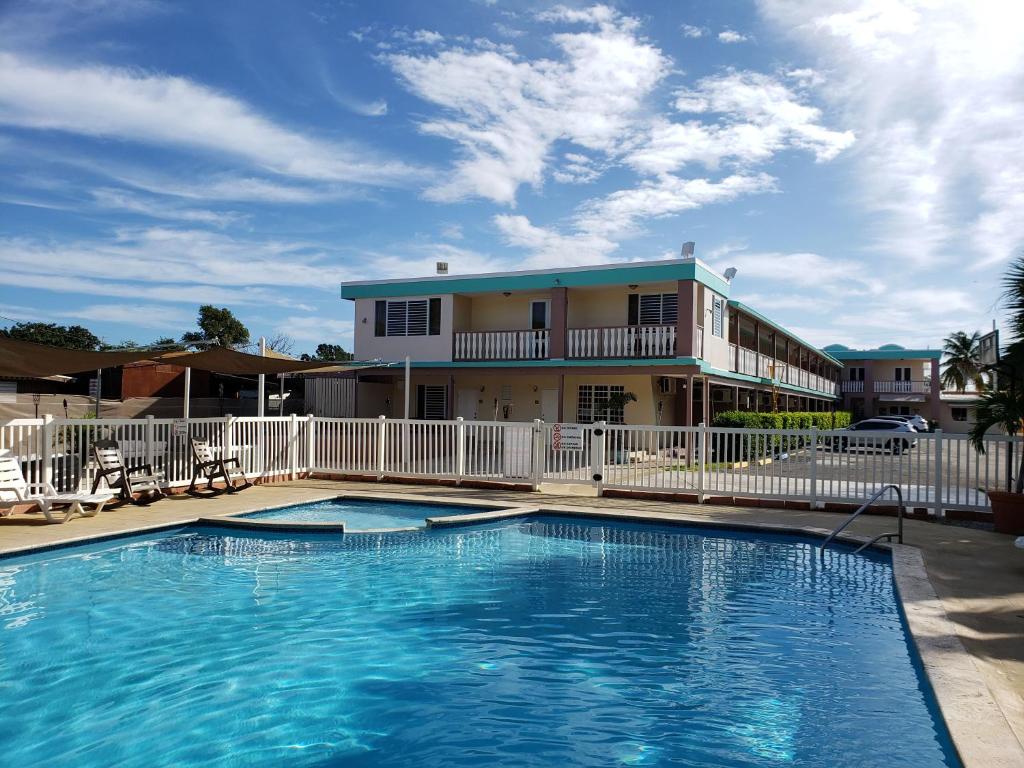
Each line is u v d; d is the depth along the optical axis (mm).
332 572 8352
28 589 7469
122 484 11430
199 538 10070
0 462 10047
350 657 5734
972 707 4102
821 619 6711
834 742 4242
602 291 25906
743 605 7160
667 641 6117
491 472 14781
